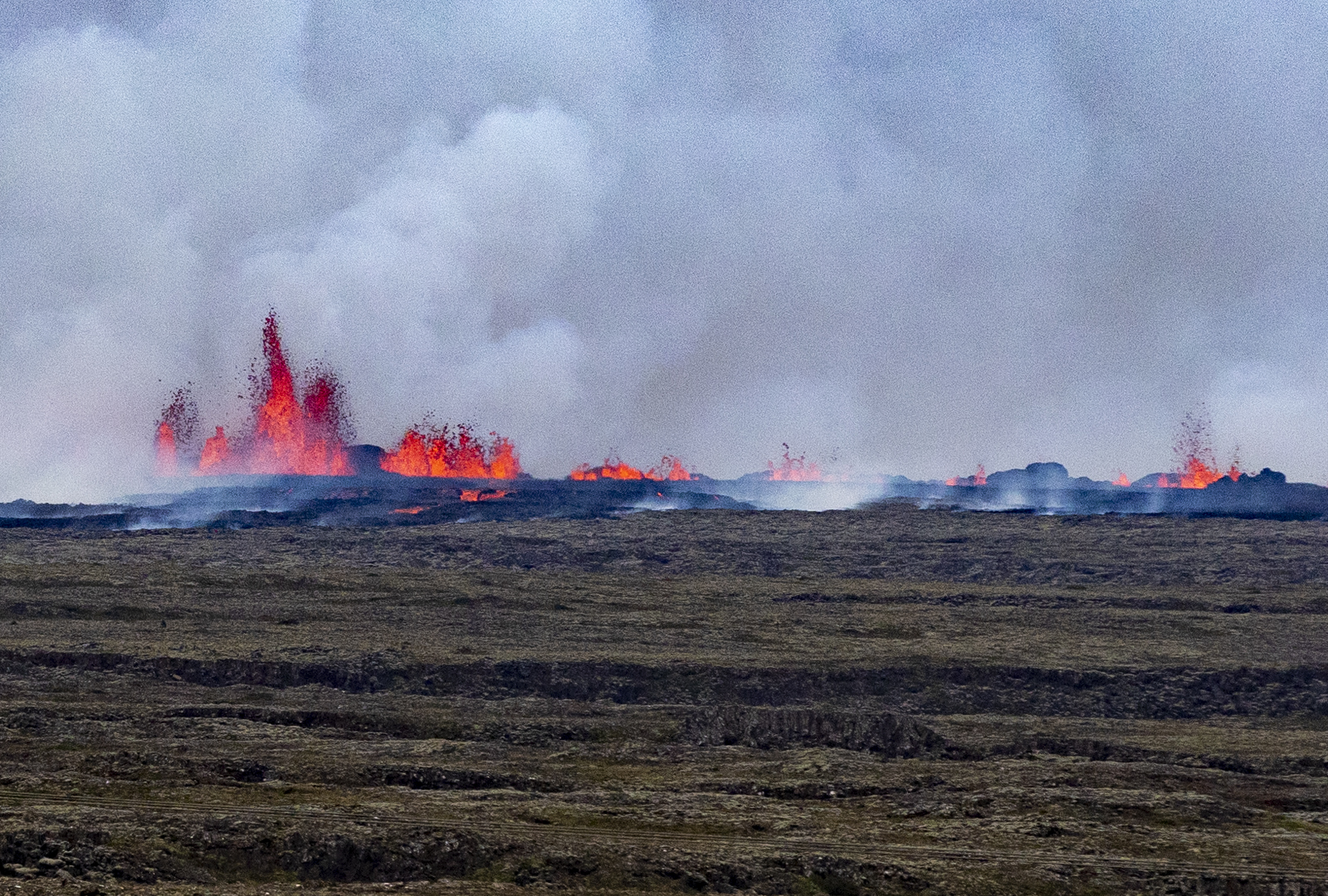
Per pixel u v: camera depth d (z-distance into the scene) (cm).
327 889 9400
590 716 16562
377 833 10269
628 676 18588
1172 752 15450
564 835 10700
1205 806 12631
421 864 10056
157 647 18938
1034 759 15125
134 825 10125
